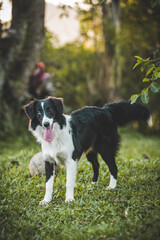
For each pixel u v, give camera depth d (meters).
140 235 2.87
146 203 3.68
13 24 8.59
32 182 4.68
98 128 4.45
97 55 15.16
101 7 10.67
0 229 3.38
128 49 11.02
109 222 3.35
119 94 12.48
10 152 7.56
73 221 3.45
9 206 3.84
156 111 12.43
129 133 12.08
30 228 3.36
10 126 9.30
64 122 3.97
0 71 9.09
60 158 4.05
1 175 5.09
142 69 3.58
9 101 9.79
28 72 10.06
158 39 9.82
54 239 3.04
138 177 4.66
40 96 11.00
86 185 4.49
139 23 9.16
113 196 4.02
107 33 11.17
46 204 3.91
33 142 8.88
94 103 14.63
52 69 15.67
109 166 4.47
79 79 17.66
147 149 8.63
